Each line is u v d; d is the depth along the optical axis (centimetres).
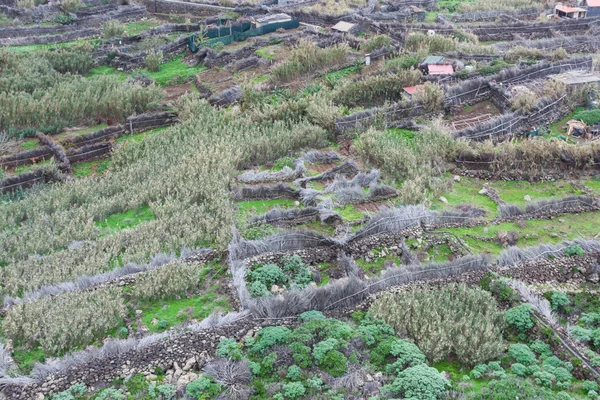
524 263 2212
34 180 2867
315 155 2977
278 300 1970
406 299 1991
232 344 1861
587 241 2303
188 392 1708
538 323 1925
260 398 1702
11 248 2356
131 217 2614
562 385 1711
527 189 2773
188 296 2127
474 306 1997
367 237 2341
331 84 3884
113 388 1720
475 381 1758
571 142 3102
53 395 1703
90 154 3145
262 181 2797
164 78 4166
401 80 3669
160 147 3103
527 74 3753
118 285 2139
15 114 3372
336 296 2023
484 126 3150
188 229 2384
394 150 2862
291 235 2273
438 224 2444
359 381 1739
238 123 3312
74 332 1898
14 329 1902
